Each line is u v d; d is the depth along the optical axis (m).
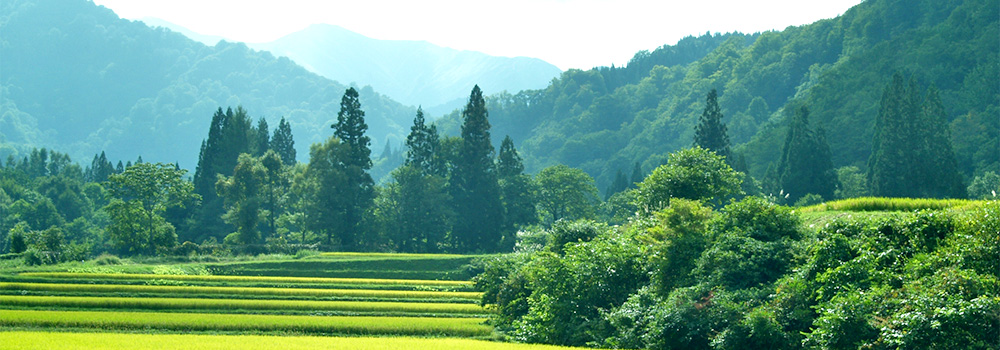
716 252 31.77
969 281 23.42
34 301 47.03
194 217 119.69
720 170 51.31
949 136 97.56
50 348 27.39
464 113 114.62
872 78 161.25
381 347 29.92
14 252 86.62
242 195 108.50
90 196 165.75
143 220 99.00
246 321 41.81
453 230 111.25
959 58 152.88
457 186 115.88
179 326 40.00
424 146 119.50
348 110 111.06
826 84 173.12
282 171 114.31
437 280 73.56
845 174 119.88
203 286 60.06
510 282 42.34
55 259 77.31
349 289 63.12
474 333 41.41
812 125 156.12
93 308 47.12
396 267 77.62
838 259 28.12
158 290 54.50
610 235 45.53
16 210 130.50
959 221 28.72
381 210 113.00
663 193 49.50
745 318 26.86
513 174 120.62
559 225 50.31
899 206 41.34
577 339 32.41
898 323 22.61
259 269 73.81
